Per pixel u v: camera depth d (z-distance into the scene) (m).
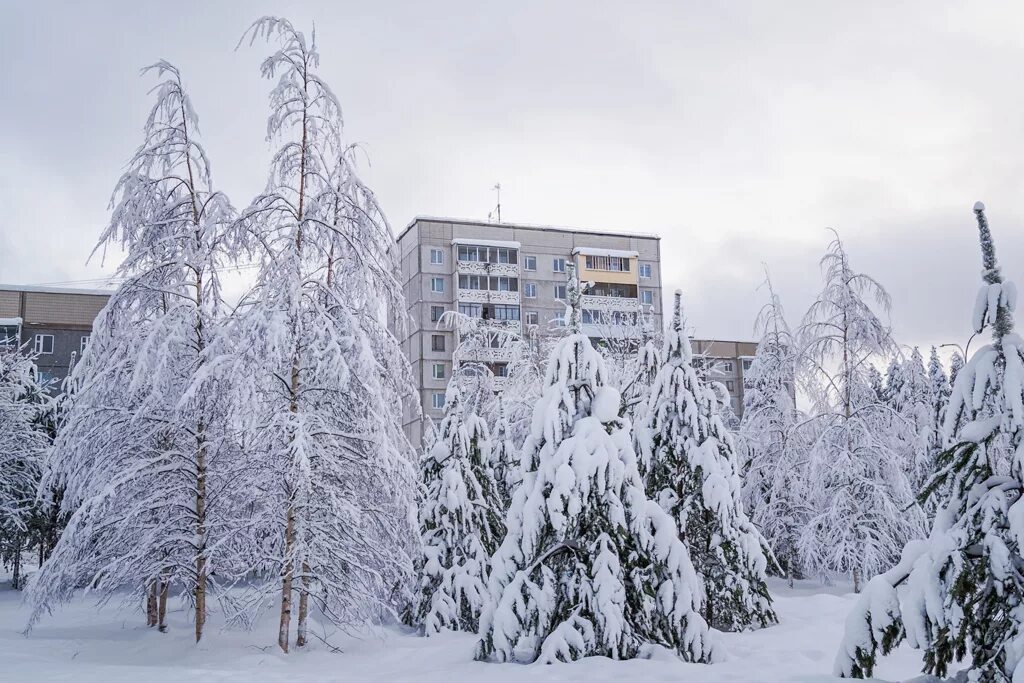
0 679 9.80
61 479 15.40
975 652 7.84
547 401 12.84
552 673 10.82
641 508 12.45
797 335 25.34
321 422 13.89
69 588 14.16
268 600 14.10
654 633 12.24
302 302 13.95
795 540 26.70
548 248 63.09
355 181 15.34
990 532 7.74
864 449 23.47
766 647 13.67
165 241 14.88
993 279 8.37
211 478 14.66
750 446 28.39
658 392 16.31
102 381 14.44
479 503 18.36
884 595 8.52
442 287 59.75
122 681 9.73
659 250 66.44
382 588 14.52
